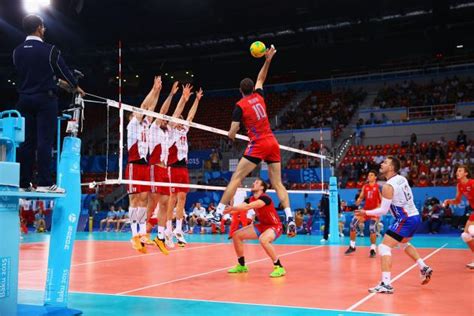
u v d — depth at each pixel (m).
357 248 11.12
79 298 5.02
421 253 9.66
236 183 5.99
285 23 26.92
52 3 22.58
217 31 27.86
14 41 26.88
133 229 7.78
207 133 29.06
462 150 21.42
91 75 31.30
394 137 24.88
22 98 4.55
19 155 4.70
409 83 28.77
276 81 33.12
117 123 30.53
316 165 22.56
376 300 4.78
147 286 5.79
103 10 24.12
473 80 27.20
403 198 5.41
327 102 29.67
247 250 10.74
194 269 7.42
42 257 9.45
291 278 6.34
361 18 25.92
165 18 25.72
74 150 4.66
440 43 27.75
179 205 10.28
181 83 33.72
